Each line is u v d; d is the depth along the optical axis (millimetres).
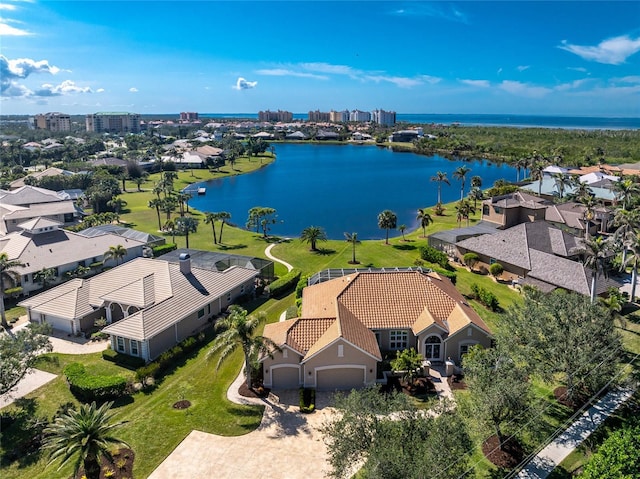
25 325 55219
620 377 38969
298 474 31266
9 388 37375
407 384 41750
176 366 46062
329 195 157500
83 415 29734
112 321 54281
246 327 40031
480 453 32125
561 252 71562
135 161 193750
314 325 43844
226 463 32312
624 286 65125
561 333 34531
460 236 83500
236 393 41031
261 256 85250
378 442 26047
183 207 128250
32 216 99500
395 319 47000
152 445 34062
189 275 57062
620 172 143500
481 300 59938
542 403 37406
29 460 33031
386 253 86750
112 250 73625
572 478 29891
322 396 40875
